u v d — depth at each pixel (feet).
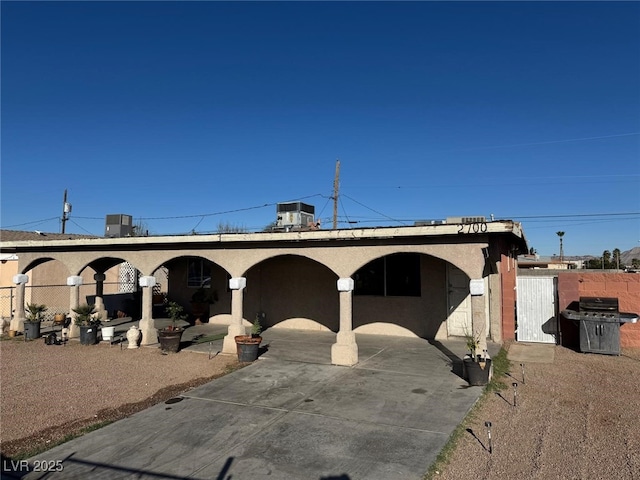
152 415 22.94
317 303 48.67
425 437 19.45
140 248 44.14
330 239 33.96
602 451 17.92
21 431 21.13
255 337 36.22
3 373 32.40
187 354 37.86
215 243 39.83
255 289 51.49
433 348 38.19
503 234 30.12
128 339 40.93
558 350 37.65
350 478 16.07
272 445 19.01
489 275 41.27
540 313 41.01
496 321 40.55
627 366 31.83
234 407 24.00
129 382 29.53
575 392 25.89
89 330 42.93
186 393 26.71
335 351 33.12
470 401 24.18
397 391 26.25
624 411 22.57
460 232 29.35
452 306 42.24
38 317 48.75
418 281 43.60
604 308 36.55
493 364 31.63
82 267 47.78
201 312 55.26
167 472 16.75
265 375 30.42
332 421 21.67
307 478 16.12
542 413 22.43
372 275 45.50
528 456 17.56
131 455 18.25
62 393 27.25
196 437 19.98
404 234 31.09
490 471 16.38
